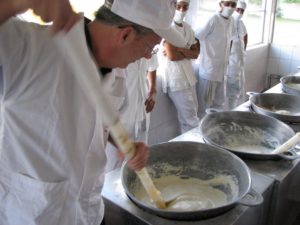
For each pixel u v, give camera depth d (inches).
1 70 25.1
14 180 28.4
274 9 192.5
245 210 35.0
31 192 28.2
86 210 32.7
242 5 140.5
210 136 55.9
